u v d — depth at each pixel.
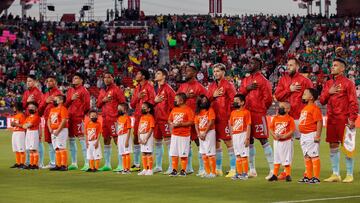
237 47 76.25
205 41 77.44
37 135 26.84
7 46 72.94
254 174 23.33
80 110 26.70
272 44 76.69
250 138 23.05
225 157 31.81
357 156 31.55
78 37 78.56
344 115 21.58
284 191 19.44
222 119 23.64
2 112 56.31
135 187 20.67
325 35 76.19
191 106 24.58
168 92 25.09
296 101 22.97
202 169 24.36
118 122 25.28
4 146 39.69
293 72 22.89
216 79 23.81
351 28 78.12
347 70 63.03
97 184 21.50
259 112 22.94
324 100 22.06
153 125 24.33
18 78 68.25
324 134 44.78
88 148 25.75
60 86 63.00
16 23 80.50
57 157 26.28
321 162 28.94
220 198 18.23
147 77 25.56
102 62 72.50
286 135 21.62
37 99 27.42
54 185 21.31
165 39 79.56
